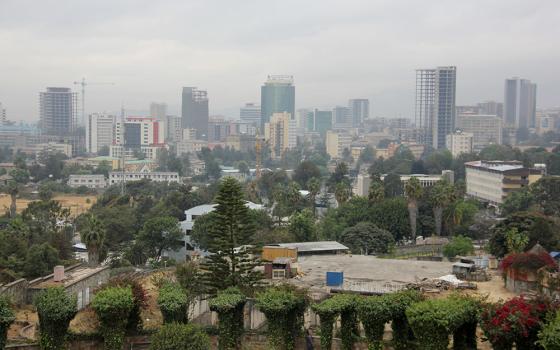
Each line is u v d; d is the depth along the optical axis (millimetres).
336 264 96812
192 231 135000
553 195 178625
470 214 150375
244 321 65000
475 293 77812
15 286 72750
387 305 55125
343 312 57094
